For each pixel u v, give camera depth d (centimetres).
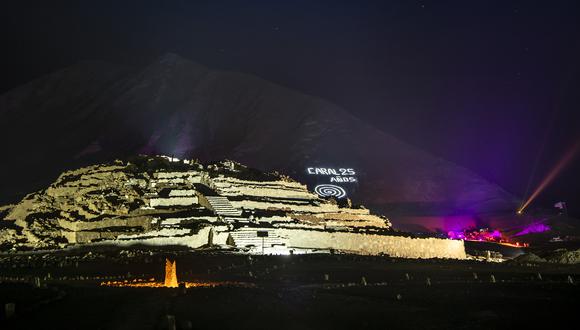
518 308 2947
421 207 11762
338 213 7238
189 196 6375
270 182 7381
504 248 8419
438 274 4506
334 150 12825
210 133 13012
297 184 7700
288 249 5747
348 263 5103
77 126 12669
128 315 2677
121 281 3938
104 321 2561
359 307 3020
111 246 5444
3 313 2647
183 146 12462
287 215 6638
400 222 10750
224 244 5694
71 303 2961
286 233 5984
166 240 5506
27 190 10031
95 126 12706
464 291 3531
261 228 5941
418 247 6506
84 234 5772
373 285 3834
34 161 11506
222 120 13350
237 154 12500
